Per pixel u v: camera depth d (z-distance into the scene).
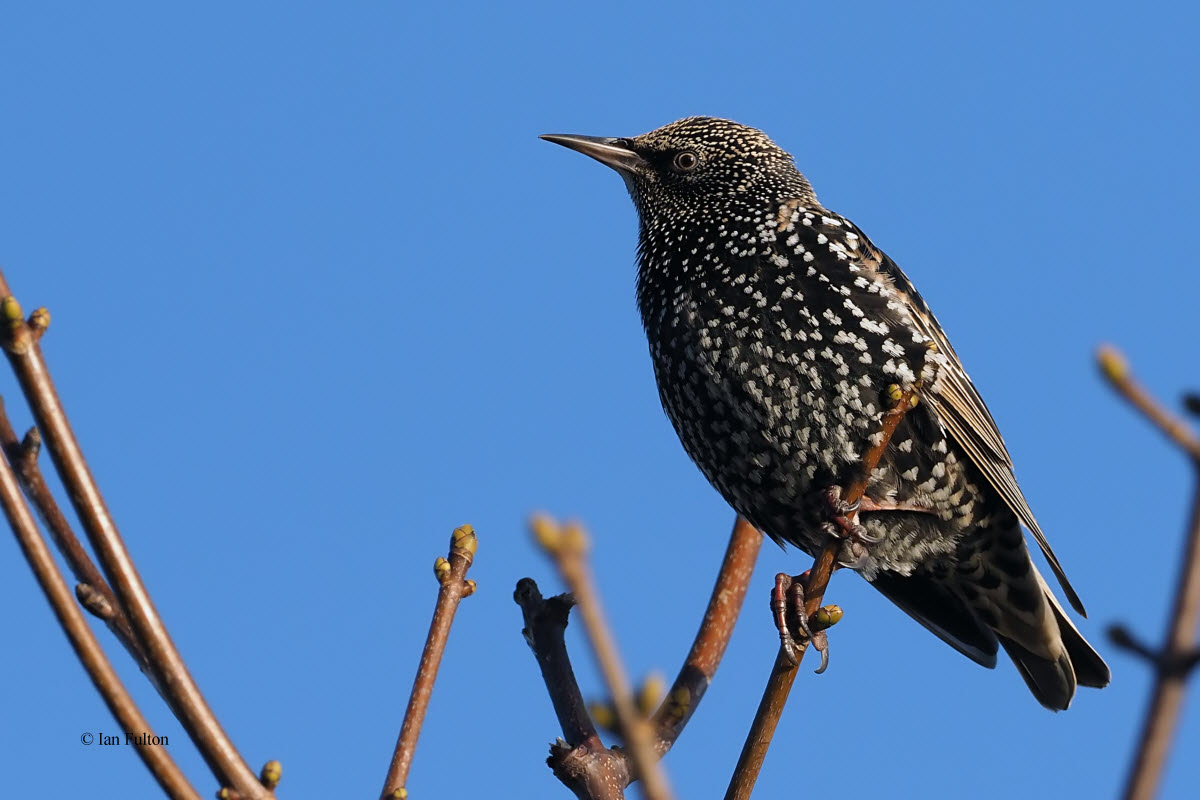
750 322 10.02
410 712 5.79
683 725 7.31
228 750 5.11
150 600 5.14
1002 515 10.28
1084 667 10.75
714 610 8.23
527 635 7.06
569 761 6.72
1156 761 2.92
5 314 5.01
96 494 5.10
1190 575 2.96
